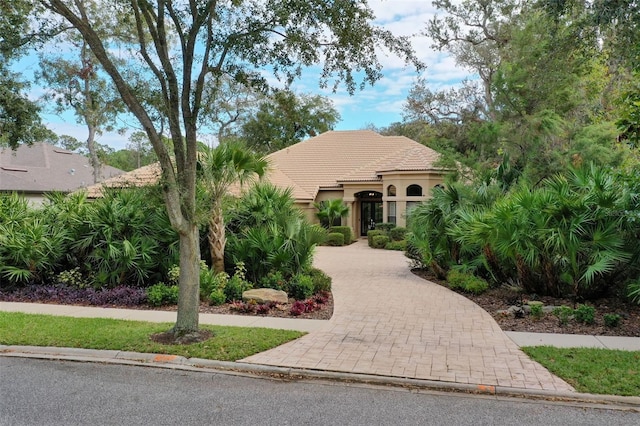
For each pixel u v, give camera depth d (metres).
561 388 5.86
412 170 26.20
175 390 6.01
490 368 6.59
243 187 13.85
